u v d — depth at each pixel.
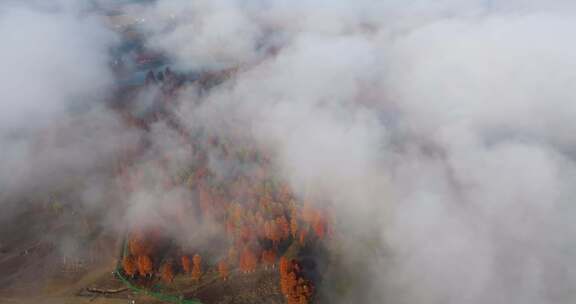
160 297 122.69
